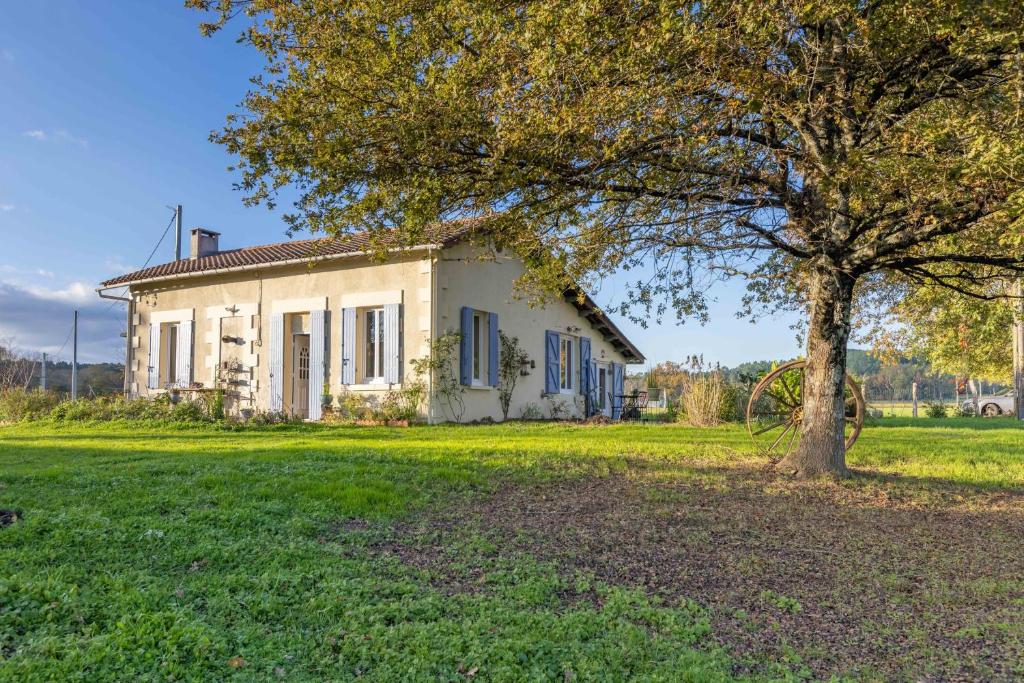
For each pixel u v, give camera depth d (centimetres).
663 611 352
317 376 1538
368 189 617
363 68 559
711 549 470
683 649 304
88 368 2764
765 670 289
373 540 462
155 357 1786
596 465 778
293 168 553
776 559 450
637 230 699
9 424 1443
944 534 515
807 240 680
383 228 653
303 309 1572
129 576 353
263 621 315
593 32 464
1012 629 342
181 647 271
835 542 491
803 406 763
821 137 641
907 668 297
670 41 465
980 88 565
